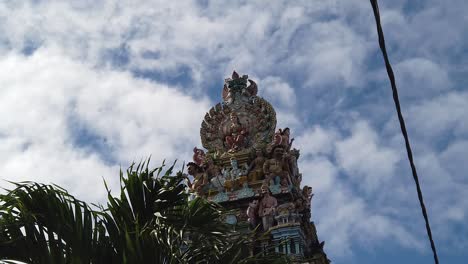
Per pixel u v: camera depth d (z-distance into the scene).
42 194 12.80
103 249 12.72
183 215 14.09
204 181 31.55
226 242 14.19
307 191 32.59
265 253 14.68
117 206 13.67
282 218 28.73
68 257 12.41
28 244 12.32
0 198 12.71
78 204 12.87
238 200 30.50
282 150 31.70
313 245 30.92
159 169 14.31
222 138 33.78
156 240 12.68
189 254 13.59
